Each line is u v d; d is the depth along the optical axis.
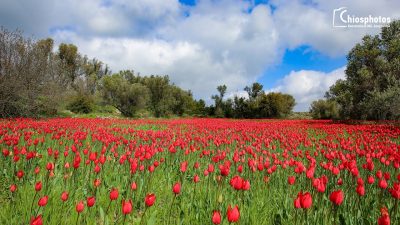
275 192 6.46
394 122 31.55
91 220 4.71
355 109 39.59
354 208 5.31
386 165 8.29
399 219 4.88
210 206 5.32
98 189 5.66
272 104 69.50
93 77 73.25
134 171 6.14
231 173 8.09
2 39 28.17
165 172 7.95
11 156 8.30
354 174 6.17
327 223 4.80
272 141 13.85
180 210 5.20
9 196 5.86
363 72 36.88
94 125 18.39
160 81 62.41
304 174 7.62
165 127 22.00
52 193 5.45
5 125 14.69
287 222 4.94
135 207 5.69
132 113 55.56
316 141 14.83
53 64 32.75
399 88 30.91
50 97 31.08
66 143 11.26
